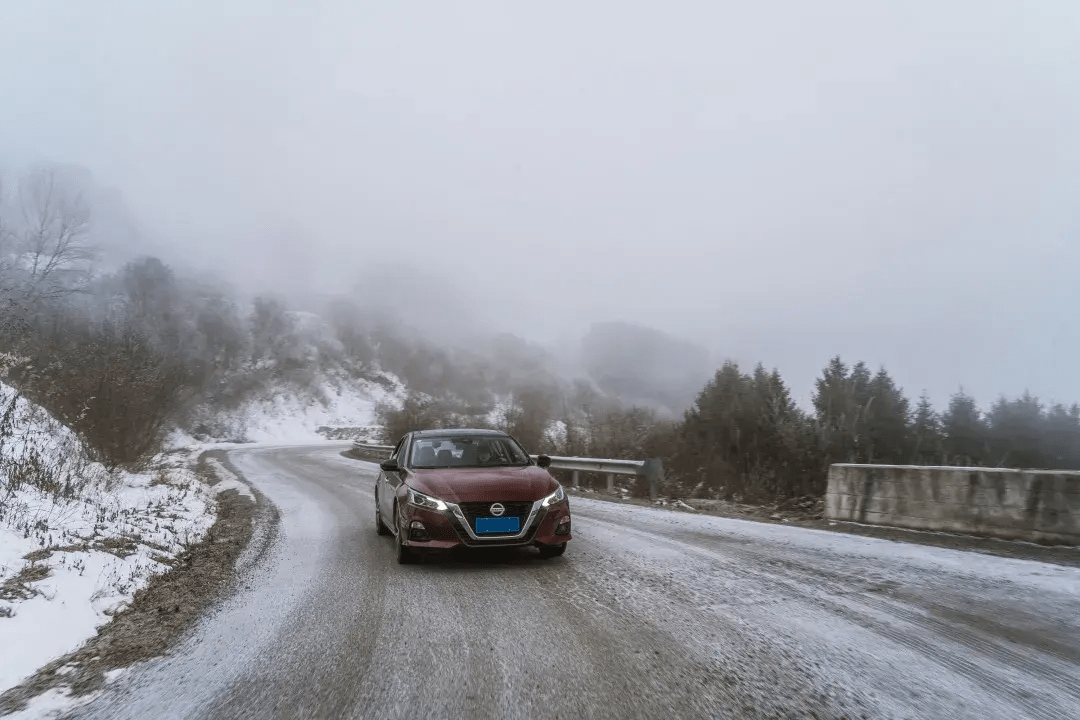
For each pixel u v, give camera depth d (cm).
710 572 664
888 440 1398
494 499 679
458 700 359
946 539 827
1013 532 793
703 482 1429
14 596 540
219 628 514
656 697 358
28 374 1448
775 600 554
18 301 1727
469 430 867
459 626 496
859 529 931
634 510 1180
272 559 790
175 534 944
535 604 554
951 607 527
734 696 357
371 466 2581
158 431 1719
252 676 406
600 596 575
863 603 542
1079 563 675
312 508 1294
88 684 404
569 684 379
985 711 333
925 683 371
